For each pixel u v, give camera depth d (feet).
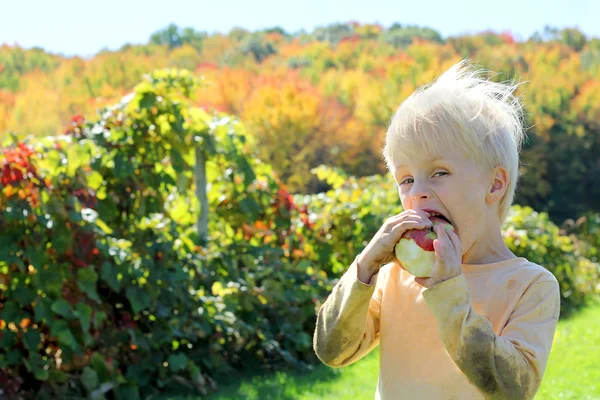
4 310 17.21
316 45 202.28
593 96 148.66
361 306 6.46
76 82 168.55
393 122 6.49
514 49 179.22
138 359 19.08
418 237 6.08
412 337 6.45
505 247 6.50
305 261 25.52
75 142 20.53
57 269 17.53
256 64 201.05
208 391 19.45
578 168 143.74
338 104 141.90
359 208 29.94
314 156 125.59
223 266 22.47
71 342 17.28
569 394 18.07
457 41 185.88
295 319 23.07
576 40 190.70
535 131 142.51
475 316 5.74
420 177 6.31
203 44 218.18
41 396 17.40
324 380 20.61
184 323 19.97
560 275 41.11
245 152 25.68
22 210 17.01
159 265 19.89
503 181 6.36
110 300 19.15
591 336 27.89
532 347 5.92
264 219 25.99
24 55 180.04
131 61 178.50
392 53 192.24
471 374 5.70
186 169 23.41
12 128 151.64
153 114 22.26
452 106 6.22
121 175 20.66
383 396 6.53
